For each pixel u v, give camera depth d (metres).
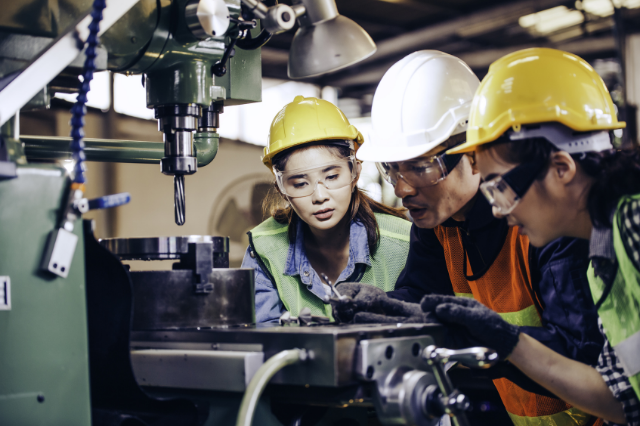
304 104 1.70
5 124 1.09
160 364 1.13
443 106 1.45
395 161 1.41
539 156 1.07
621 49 6.36
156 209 6.93
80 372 0.99
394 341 1.00
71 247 0.98
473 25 6.75
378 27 7.18
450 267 1.60
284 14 1.32
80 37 1.06
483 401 2.10
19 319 0.94
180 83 1.35
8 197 0.93
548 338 1.24
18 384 0.93
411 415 0.95
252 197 7.83
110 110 6.45
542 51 1.17
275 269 1.76
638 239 0.98
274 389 1.09
